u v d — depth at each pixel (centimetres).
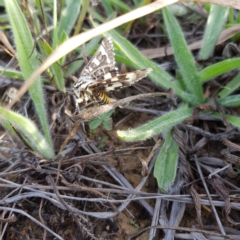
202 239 10
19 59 10
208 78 13
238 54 14
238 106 13
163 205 11
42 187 11
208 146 13
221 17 14
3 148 12
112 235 11
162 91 14
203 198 11
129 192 11
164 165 11
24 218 11
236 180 12
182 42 13
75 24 16
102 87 10
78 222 10
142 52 15
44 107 11
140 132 11
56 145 12
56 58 7
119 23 8
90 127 12
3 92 14
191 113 13
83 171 12
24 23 10
